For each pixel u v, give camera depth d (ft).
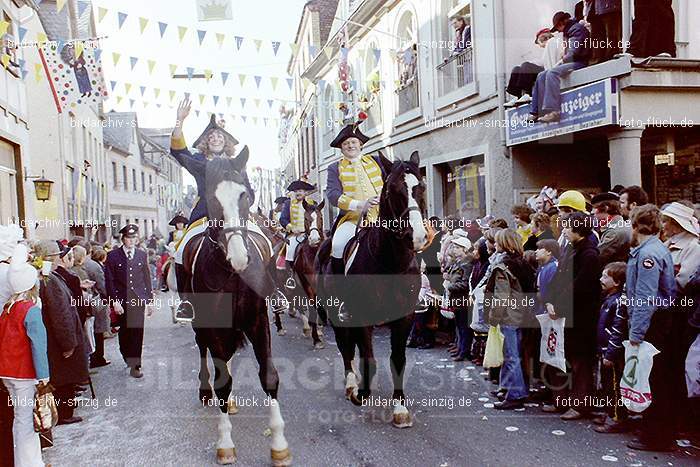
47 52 33.78
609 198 18.79
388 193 15.15
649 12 24.82
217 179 14.10
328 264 19.04
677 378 13.74
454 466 13.50
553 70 26.14
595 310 16.06
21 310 13.11
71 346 17.34
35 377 13.24
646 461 13.37
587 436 15.08
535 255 19.34
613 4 25.59
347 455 14.38
